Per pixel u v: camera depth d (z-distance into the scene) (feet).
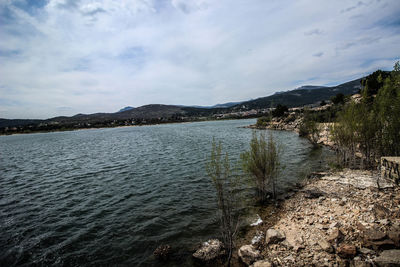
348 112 42.80
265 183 33.35
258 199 31.65
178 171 53.62
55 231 26.03
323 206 25.82
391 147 34.86
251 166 31.14
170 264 18.98
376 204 22.33
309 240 18.85
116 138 186.29
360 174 37.06
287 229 21.91
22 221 29.07
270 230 21.15
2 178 55.21
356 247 16.06
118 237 24.12
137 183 45.29
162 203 33.40
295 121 167.22
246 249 18.26
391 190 26.16
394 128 33.01
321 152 67.00
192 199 34.32
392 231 15.83
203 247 20.26
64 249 22.16
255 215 26.86
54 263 19.93
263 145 31.14
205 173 49.96
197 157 71.31
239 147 87.66
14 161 84.17
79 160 78.95
